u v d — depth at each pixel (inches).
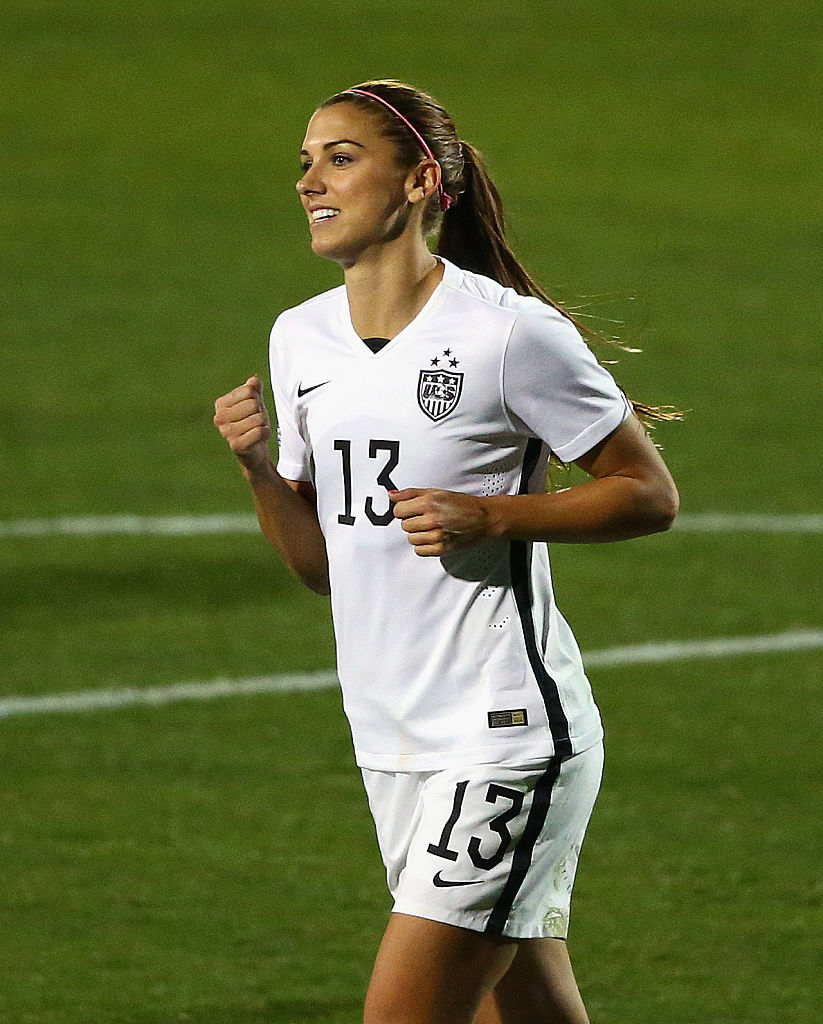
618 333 2065.7
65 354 1932.8
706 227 2610.7
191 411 1745.8
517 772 481.1
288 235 2482.8
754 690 1077.8
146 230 2475.4
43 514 1421.0
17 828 850.1
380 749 498.6
